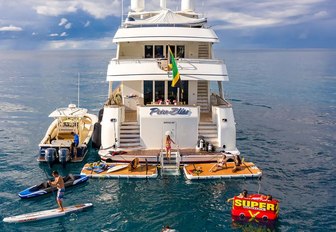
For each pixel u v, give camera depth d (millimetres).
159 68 26766
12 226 17641
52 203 20094
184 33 28172
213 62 27234
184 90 29531
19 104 55344
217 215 18688
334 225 17938
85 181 22641
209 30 29031
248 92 69875
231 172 23438
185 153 25109
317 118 45188
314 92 69188
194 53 30938
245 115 47344
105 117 25875
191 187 21859
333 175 24984
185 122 25844
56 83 83750
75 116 28094
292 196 21281
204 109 31062
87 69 131750
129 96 29734
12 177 23984
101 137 26438
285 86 78938
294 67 143500
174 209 19281
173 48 30812
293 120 44031
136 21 29750
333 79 93562
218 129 26031
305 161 28047
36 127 39781
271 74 110688
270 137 35656
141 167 24266
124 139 26016
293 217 18672
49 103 56469
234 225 17734
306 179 24125
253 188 22016
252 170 23891
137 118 26500
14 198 20734
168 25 29062
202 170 23656
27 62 194875
